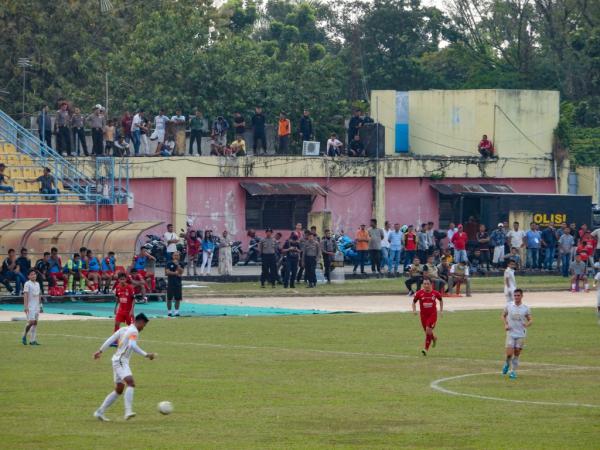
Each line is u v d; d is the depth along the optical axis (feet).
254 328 250.98
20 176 371.15
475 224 418.92
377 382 178.91
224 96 497.87
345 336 237.45
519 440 136.26
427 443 134.41
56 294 307.37
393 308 301.43
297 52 529.04
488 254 412.16
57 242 322.55
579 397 166.71
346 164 450.71
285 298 328.90
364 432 140.56
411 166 462.19
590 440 136.46
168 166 416.87
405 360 203.51
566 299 333.62
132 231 319.88
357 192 455.63
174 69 496.64
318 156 446.19
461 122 486.79
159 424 144.46
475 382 179.93
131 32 552.82
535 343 229.25
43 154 385.50
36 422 145.28
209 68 498.69
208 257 380.78
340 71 597.93
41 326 250.78
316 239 350.64
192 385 173.99
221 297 327.47
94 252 321.32
